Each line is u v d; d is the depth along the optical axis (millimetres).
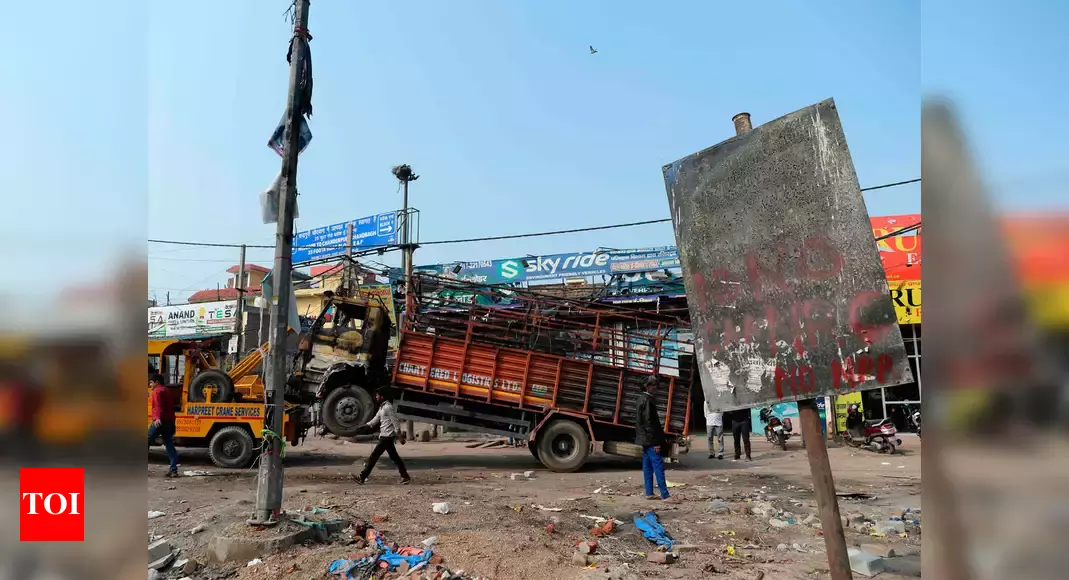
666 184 2949
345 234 21203
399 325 13555
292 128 5930
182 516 6371
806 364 2506
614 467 12438
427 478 10430
